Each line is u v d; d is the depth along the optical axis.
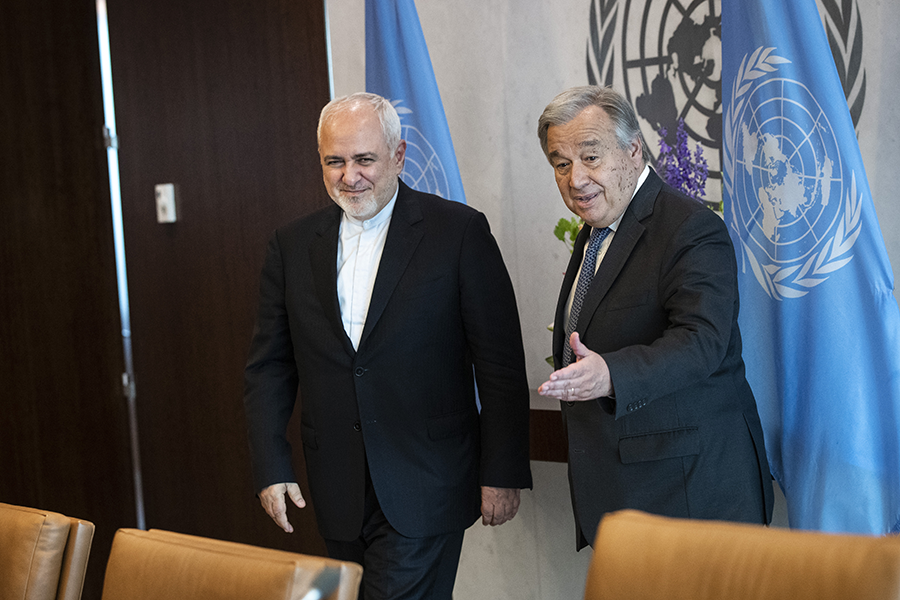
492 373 2.32
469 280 2.31
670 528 1.24
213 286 3.81
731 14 2.55
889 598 1.02
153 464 4.07
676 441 2.03
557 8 3.12
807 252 2.47
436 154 2.93
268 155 3.64
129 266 4.00
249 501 3.85
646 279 2.05
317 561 1.37
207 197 3.79
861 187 2.39
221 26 3.70
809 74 2.44
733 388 2.10
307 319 2.38
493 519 2.32
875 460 2.41
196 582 1.44
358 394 2.29
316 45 3.51
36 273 4.27
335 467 2.34
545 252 3.21
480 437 2.42
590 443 2.14
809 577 1.09
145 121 3.89
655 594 1.21
